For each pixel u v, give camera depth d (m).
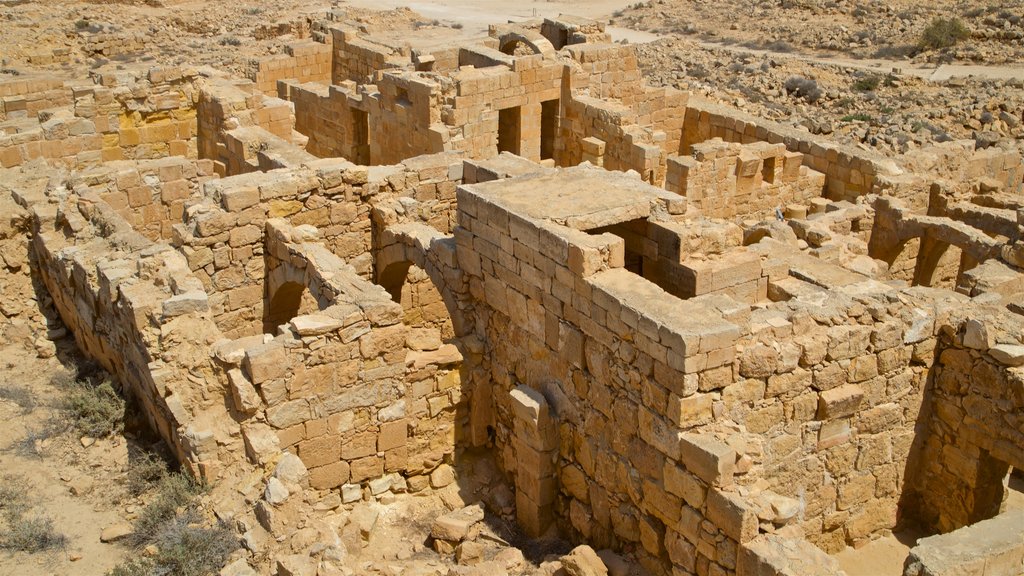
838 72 47.56
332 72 41.59
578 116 32.06
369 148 34.19
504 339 19.36
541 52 32.34
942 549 12.35
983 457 17.53
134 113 28.92
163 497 16.41
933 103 41.22
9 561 15.36
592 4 72.25
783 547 14.24
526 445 18.33
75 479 17.30
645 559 16.66
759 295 18.92
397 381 18.44
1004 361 16.62
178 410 16.91
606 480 17.20
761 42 56.34
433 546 17.84
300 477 16.23
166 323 17.41
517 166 21.94
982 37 52.31
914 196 27.28
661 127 34.91
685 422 15.11
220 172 28.98
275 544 15.52
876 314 17.03
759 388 15.85
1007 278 20.52
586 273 16.53
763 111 40.16
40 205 22.38
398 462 19.05
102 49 55.56
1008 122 38.28
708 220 19.59
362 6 70.81
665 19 64.19
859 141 34.91
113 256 20.05
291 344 17.03
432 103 29.81
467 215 19.36
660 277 19.03
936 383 18.00
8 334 22.03
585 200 18.75
